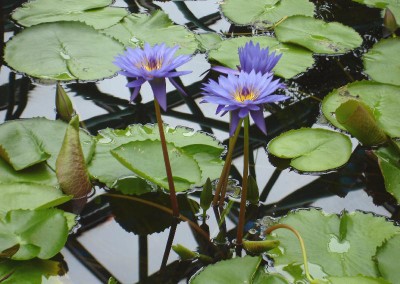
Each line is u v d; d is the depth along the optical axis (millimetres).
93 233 2377
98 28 2787
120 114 2617
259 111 2229
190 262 2336
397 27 2902
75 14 2832
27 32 2711
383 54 2775
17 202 2352
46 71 2643
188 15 2938
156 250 2355
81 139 2482
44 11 2840
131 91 2688
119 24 2816
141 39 2773
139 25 2816
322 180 2498
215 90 2227
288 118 2646
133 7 2955
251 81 2229
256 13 2908
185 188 2406
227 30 2883
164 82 2273
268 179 2496
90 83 2693
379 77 2719
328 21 2959
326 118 2596
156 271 2322
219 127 2613
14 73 2676
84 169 2408
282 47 2777
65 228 2316
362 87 2646
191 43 2771
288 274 2283
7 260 2283
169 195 2438
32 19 2814
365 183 2498
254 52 2266
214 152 2496
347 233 2338
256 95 2227
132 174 2449
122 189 2428
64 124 2496
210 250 2357
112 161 2459
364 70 2738
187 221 2398
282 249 2320
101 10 2861
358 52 2832
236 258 2287
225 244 2365
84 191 2420
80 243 2359
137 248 2357
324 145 2520
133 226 2391
